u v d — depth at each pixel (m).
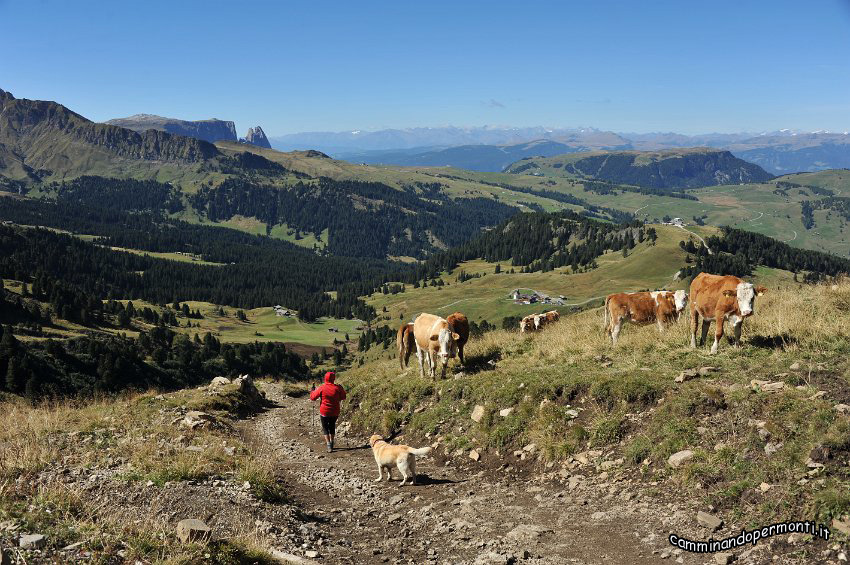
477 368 17.58
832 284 17.97
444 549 8.20
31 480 9.38
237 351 163.38
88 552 6.32
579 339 17.92
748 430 9.45
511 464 11.87
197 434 15.66
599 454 10.83
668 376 12.25
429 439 14.56
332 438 15.77
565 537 8.22
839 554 6.47
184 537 7.02
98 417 17.52
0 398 96.25
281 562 7.25
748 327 14.73
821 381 10.48
